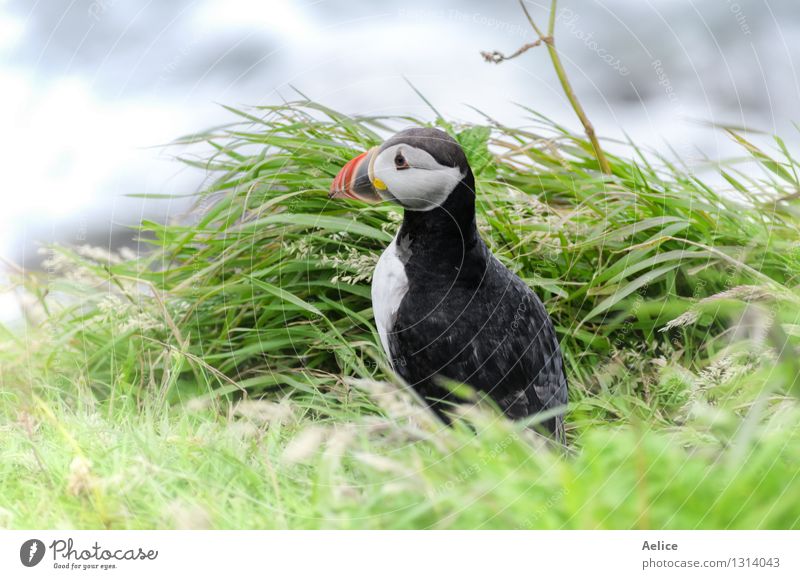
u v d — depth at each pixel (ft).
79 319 24.66
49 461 15.99
